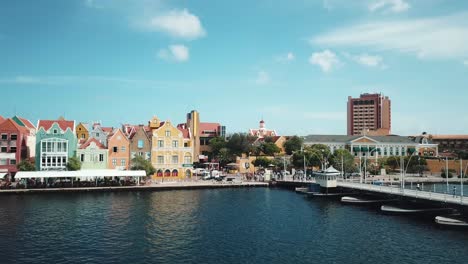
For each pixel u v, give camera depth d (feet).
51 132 379.76
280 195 341.82
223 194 340.39
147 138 423.64
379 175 526.98
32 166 361.92
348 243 181.27
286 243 180.34
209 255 161.17
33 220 219.20
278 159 526.57
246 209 264.72
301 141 597.52
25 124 447.42
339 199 323.57
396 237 192.44
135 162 388.57
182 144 437.99
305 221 228.84
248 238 188.14
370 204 296.71
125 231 197.36
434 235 196.44
